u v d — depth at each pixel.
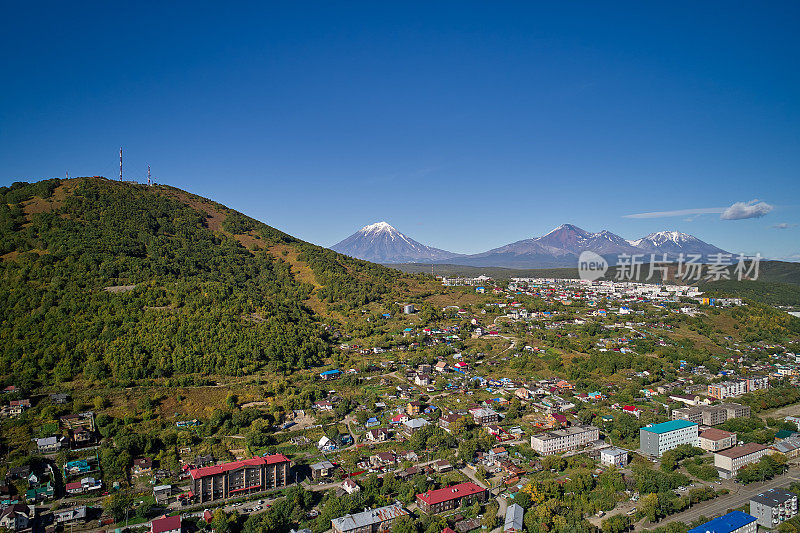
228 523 162.62
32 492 179.38
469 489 184.62
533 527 163.25
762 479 199.75
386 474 199.62
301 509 174.00
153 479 195.12
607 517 173.12
